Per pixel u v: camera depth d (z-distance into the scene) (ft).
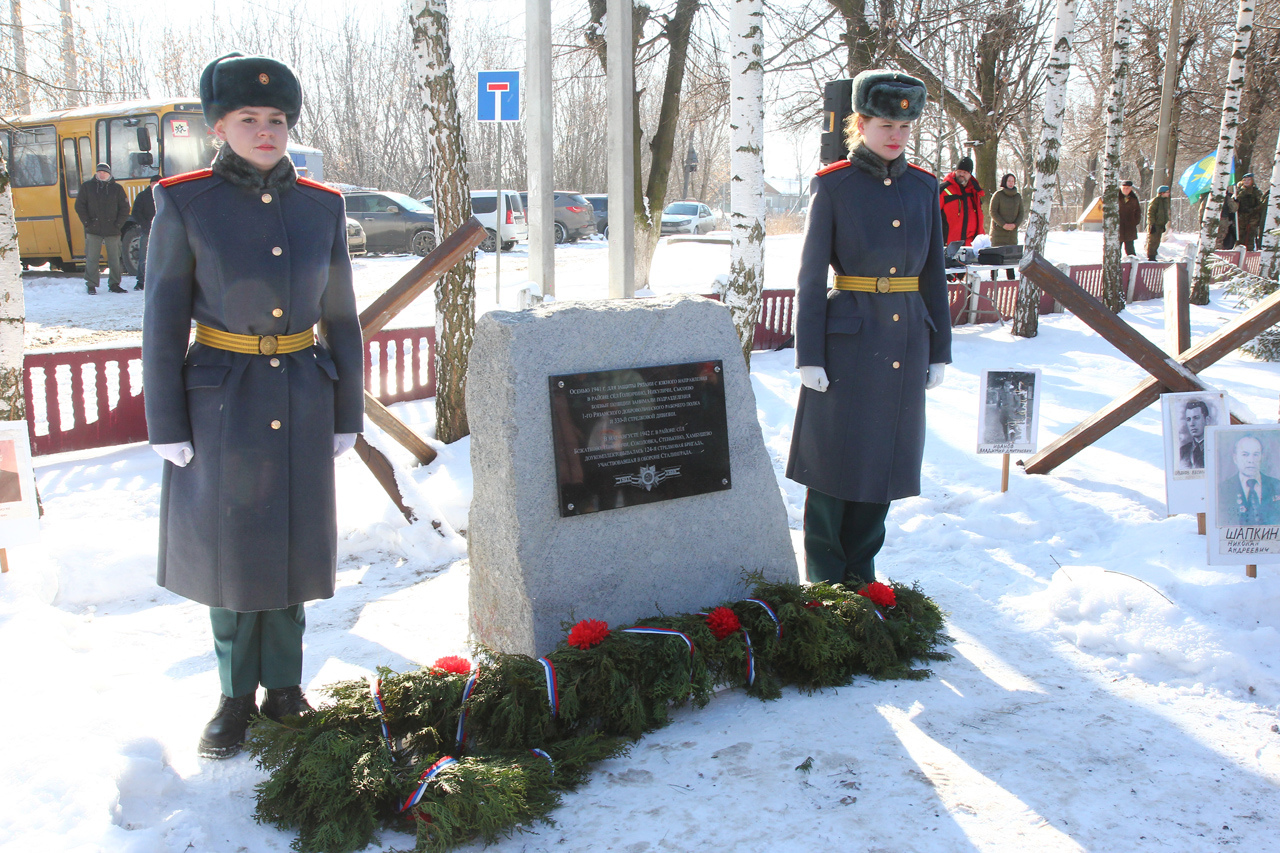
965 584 13.24
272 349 8.96
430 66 19.92
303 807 7.92
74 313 41.29
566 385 10.14
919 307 11.90
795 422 12.42
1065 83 34.01
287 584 9.10
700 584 11.18
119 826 7.75
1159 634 10.96
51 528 14.85
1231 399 15.10
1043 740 9.09
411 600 13.17
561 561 10.23
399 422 18.33
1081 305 15.94
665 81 48.21
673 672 9.56
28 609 11.48
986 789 8.26
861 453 11.70
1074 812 7.89
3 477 12.46
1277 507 11.93
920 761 8.74
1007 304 39.96
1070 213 144.46
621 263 26.30
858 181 11.56
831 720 9.59
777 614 10.52
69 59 38.19
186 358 8.96
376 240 69.67
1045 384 27.30
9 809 7.40
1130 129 93.61
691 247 70.59
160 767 8.66
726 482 11.17
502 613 10.53
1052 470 18.19
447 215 20.53
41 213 58.03
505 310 10.46
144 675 10.85
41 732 8.58
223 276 8.66
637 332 10.68
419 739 8.71
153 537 14.65
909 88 11.09
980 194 40.83
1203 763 8.66
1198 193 83.46
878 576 13.51
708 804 8.15
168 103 53.16
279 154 8.77
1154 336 35.76
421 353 28.17
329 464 9.43
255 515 8.89
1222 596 11.68
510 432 10.01
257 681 9.49
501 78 31.22
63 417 22.66
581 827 7.91
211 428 8.82
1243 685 10.19
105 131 54.65
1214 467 11.90
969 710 9.74
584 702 9.32
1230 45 93.04
